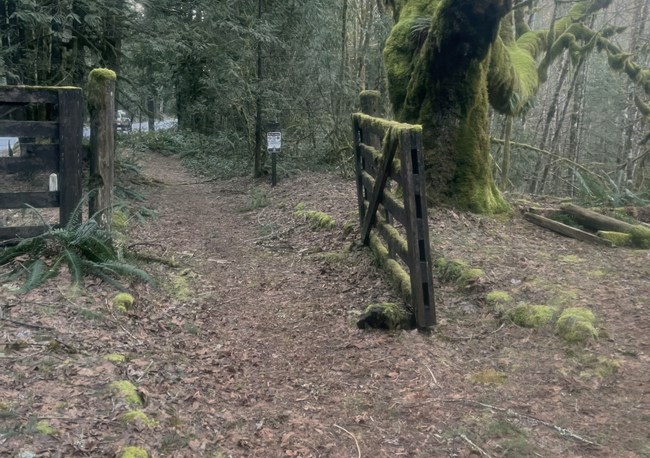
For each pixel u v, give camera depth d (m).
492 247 7.12
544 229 7.99
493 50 8.55
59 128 5.98
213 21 13.05
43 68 11.36
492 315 5.47
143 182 14.76
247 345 5.15
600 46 14.21
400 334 5.21
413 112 8.41
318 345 5.15
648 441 3.52
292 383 4.45
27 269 5.48
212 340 5.20
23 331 4.36
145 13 12.74
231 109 17.28
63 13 10.48
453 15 7.40
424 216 5.10
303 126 16.17
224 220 10.89
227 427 3.73
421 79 8.16
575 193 14.55
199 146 21.28
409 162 5.05
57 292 5.18
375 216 7.06
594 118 27.05
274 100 14.94
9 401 3.39
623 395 4.07
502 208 8.47
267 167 15.23
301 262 7.73
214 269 7.46
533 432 3.68
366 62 15.22
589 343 4.75
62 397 3.54
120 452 3.08
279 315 5.91
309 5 14.07
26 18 9.60
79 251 5.89
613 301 5.51
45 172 6.04
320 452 3.52
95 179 6.41
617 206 9.12
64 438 3.12
